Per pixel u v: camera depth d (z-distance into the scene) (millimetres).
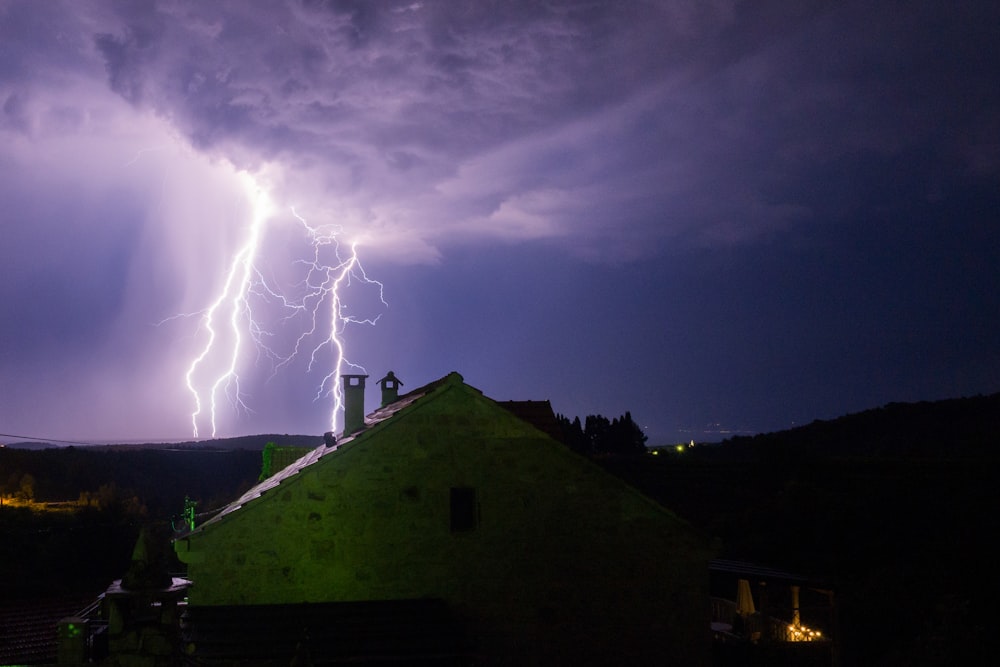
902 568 22391
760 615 21938
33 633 22938
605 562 16375
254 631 14211
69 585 31781
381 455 16062
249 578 15352
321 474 15828
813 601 24250
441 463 16203
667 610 16375
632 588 16359
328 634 14219
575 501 16469
